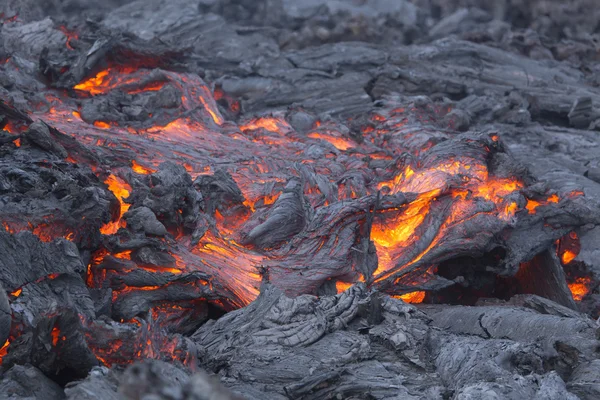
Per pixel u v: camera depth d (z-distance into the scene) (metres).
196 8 34.50
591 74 34.78
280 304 12.91
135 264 13.92
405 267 15.93
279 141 22.09
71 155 16.25
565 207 17.39
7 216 12.06
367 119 24.98
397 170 18.95
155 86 23.38
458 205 16.83
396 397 10.51
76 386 8.92
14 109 16.72
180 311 14.01
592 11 45.50
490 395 9.55
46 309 9.80
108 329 10.62
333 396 10.72
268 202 17.34
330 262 15.26
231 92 27.72
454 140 18.73
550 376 10.18
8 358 9.67
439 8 48.59
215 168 18.48
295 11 41.47
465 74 30.42
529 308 15.51
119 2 38.34
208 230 15.48
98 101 21.33
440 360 11.45
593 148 25.09
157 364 9.44
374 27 38.62
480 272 17.05
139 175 16.28
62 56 23.06
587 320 12.88
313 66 30.33
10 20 27.56
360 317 13.20
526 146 24.73
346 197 18.11
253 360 11.63
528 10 46.81
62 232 12.73
